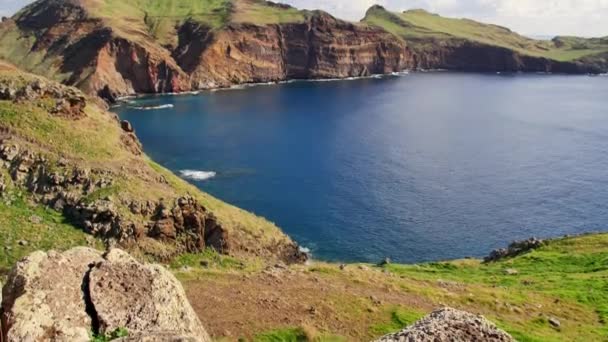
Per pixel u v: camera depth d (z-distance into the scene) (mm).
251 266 63781
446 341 13336
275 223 94062
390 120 194125
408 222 94812
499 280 53875
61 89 83312
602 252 61031
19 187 66562
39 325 14133
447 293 42406
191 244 65000
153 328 15648
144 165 78938
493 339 13547
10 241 55250
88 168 70188
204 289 35219
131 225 62312
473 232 90750
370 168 128750
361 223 94500
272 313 32000
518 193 109688
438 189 112312
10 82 80750
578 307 42844
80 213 63250
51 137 74250
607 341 35500
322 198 107250
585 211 99312
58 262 16656
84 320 15312
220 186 114875
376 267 62875
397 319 33562
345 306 34531
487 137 165375
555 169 127750
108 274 16719
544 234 89688
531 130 176875
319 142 157500
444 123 189125
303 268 45906
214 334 28375
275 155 142125
